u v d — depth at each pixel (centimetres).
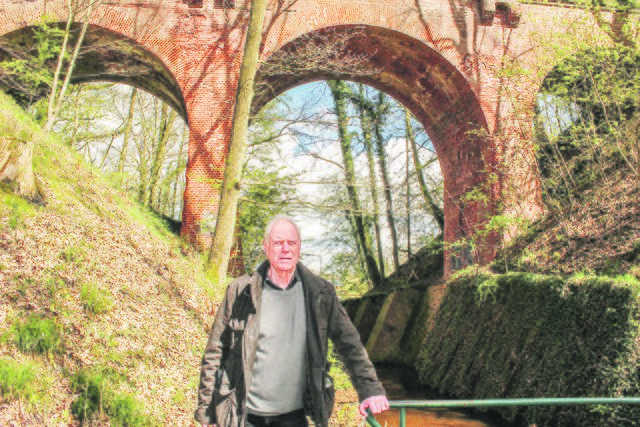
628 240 1121
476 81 1756
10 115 1231
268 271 306
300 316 298
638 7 1722
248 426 292
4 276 689
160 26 1662
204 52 1667
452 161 2036
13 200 864
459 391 1348
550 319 1098
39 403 528
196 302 1012
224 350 303
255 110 2102
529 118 1594
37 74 1500
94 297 734
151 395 646
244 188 1783
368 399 297
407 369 1855
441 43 1755
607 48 1448
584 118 1485
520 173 1612
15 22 1612
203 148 1631
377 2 1738
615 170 1455
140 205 1560
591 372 916
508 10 1784
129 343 717
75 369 604
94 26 1639
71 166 1251
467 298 1533
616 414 830
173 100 2006
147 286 925
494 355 1254
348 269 2988
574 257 1239
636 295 898
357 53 1883
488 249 1689
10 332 593
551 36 1541
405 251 2605
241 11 1689
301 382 297
